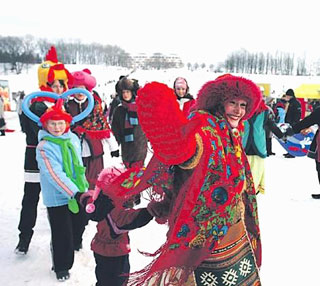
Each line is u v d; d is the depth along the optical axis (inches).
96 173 171.0
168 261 66.0
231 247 70.2
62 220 121.6
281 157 383.2
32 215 139.8
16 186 244.5
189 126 60.0
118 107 200.8
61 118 116.9
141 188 69.8
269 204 211.9
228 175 67.6
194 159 62.8
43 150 114.2
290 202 216.5
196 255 67.2
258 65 3457.2
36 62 3314.5
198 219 66.3
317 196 226.1
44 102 133.5
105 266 100.0
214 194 66.5
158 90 58.3
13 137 521.7
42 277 126.3
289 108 431.5
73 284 122.4
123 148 202.2
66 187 112.1
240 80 72.4
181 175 66.9
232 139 70.7
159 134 58.5
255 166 203.5
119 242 99.3
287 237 164.2
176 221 66.0
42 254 142.9
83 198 86.1
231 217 69.4
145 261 138.9
